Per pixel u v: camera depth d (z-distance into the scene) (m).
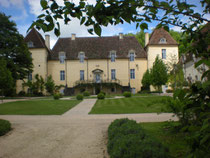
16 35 30.02
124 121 6.71
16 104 19.61
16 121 10.77
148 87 37.59
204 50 2.21
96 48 41.00
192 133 1.77
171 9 2.06
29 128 8.84
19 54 29.77
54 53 40.31
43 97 33.09
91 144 5.99
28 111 14.91
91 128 8.53
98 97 25.27
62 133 7.71
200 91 1.78
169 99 6.07
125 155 3.52
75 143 6.18
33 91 36.75
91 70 39.62
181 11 2.10
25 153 5.32
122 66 39.56
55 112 14.20
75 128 8.63
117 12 1.97
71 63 39.69
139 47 40.97
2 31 29.00
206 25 2.21
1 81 19.69
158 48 38.59
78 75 39.47
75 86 38.16
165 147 3.93
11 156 5.11
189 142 1.71
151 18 2.24
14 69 28.50
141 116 11.30
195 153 1.67
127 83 39.31
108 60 39.72
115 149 3.97
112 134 5.50
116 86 38.06
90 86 38.25
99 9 1.89
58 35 1.94
